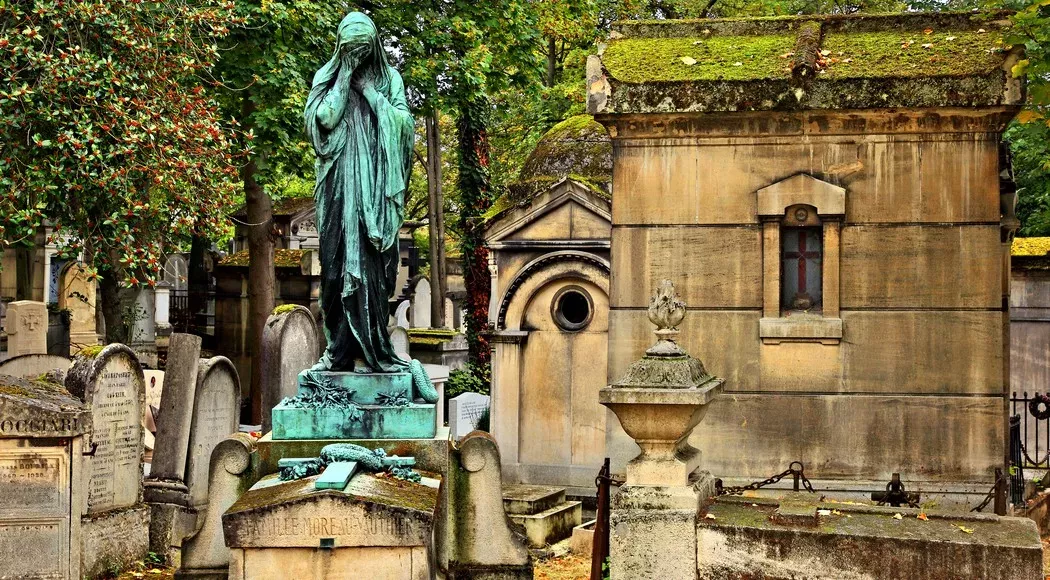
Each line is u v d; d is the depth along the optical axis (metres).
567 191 14.68
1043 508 12.27
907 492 10.85
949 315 11.30
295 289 27.67
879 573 7.27
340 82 8.83
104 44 16.83
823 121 11.44
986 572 7.09
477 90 22.75
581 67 31.05
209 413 14.27
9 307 25.73
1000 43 11.35
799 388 11.53
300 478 8.11
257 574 7.52
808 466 11.50
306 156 20.81
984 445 11.23
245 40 19.80
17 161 16.34
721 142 11.68
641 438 7.84
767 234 11.59
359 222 8.77
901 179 11.36
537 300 14.88
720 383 8.69
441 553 8.60
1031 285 18.30
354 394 8.76
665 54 12.20
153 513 12.61
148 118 16.53
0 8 15.92
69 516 10.01
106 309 21.61
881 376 11.40
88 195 17.08
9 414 9.84
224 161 17.97
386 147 8.82
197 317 33.03
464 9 22.75
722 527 7.61
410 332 27.25
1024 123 13.09
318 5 19.72
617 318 11.85
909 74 11.10
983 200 11.22
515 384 14.81
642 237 11.83
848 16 12.32
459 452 8.84
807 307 11.70
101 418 11.72
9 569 9.93
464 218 25.83
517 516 12.44
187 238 19.83
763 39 12.41
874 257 11.43
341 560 7.52
